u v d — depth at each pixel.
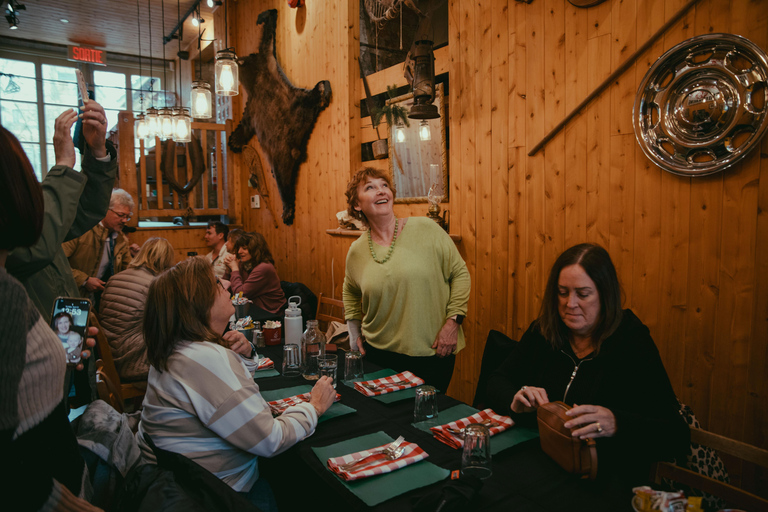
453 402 1.62
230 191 5.73
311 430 1.35
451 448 1.28
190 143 5.49
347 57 3.72
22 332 0.62
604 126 2.17
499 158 2.63
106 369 1.83
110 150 1.58
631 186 2.08
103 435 1.12
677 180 1.93
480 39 2.69
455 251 2.07
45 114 8.30
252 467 1.33
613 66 2.10
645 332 1.35
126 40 7.84
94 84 8.61
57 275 1.59
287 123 4.61
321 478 1.15
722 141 1.77
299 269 4.70
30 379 0.64
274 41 4.84
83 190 1.53
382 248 2.04
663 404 1.26
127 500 0.98
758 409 1.74
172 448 1.22
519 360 1.58
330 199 4.09
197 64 7.59
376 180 2.00
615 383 1.35
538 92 2.41
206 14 6.62
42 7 6.43
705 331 1.88
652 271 2.03
